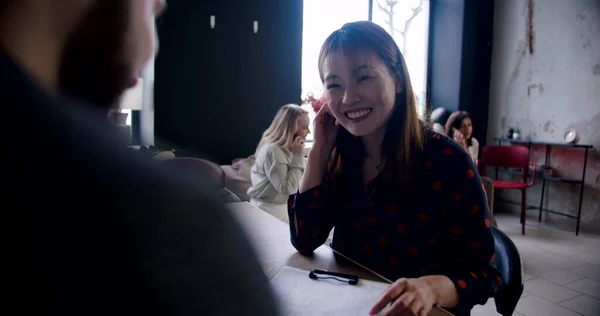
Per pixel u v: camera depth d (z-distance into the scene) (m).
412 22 5.06
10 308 0.17
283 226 1.35
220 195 0.26
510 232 3.99
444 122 4.42
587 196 4.04
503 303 1.09
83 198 0.18
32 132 0.18
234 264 0.23
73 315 0.18
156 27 0.27
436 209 1.04
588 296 2.59
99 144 0.20
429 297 0.81
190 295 0.21
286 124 2.37
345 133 1.17
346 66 1.00
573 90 4.09
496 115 4.91
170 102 3.47
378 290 0.87
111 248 0.19
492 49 4.92
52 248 0.18
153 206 0.20
